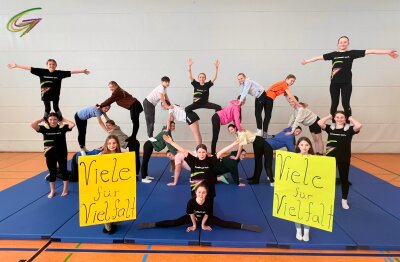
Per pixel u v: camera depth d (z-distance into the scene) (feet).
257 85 17.21
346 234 9.62
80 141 16.24
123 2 22.07
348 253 8.80
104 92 22.97
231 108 16.94
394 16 21.48
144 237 9.37
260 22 21.95
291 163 9.23
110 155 9.42
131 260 8.38
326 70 22.15
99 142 23.58
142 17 22.17
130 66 22.67
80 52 22.57
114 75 22.77
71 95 23.03
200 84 18.70
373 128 22.81
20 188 14.38
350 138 11.80
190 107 18.49
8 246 9.12
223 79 22.56
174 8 22.04
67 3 22.11
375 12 21.50
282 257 8.55
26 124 23.50
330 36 21.85
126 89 22.89
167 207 11.98
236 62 22.36
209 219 10.09
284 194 9.33
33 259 8.41
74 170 15.33
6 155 22.57
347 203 12.51
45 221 10.56
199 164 11.25
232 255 8.64
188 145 23.39
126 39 22.41
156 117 23.13
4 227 10.04
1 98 23.20
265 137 17.10
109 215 9.47
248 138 14.94
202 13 22.02
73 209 11.71
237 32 22.09
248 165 19.43
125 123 23.36
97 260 8.37
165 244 9.22
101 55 22.59
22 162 20.17
